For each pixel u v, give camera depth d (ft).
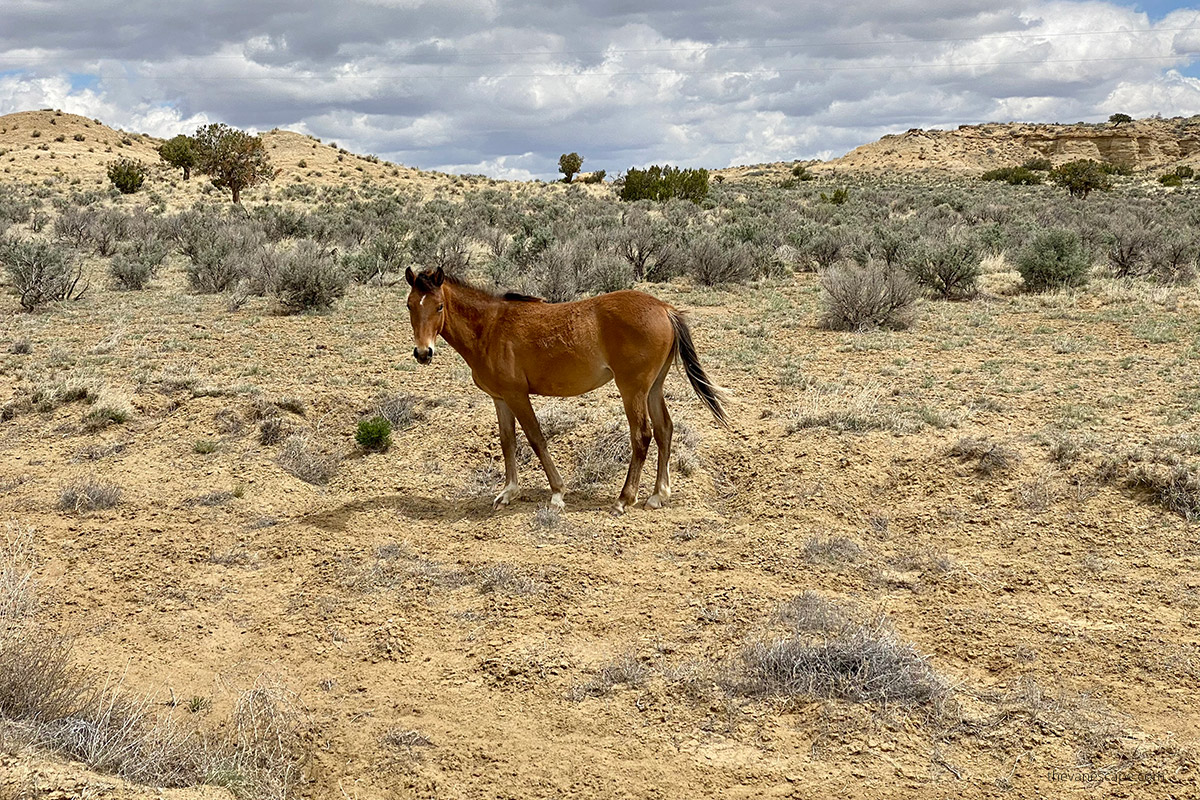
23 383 39.01
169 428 34.14
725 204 181.16
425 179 258.57
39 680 15.58
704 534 25.00
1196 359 40.01
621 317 24.98
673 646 19.19
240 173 173.06
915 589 21.47
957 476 26.50
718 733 16.24
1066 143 369.50
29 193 176.65
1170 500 23.66
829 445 29.22
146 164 252.83
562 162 264.31
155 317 58.90
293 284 60.90
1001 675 17.75
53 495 28.55
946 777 14.79
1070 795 14.23
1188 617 19.33
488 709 17.38
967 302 62.59
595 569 22.99
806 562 22.93
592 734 16.42
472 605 21.50
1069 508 24.25
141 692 18.29
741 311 60.44
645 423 25.86
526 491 28.63
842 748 15.61
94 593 22.70
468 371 42.01
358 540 25.36
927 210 148.25
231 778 14.75
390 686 18.43
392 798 15.07
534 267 71.87
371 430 31.91
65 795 12.46
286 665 19.40
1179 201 177.58
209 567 24.07
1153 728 15.76
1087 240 92.38
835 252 83.97
